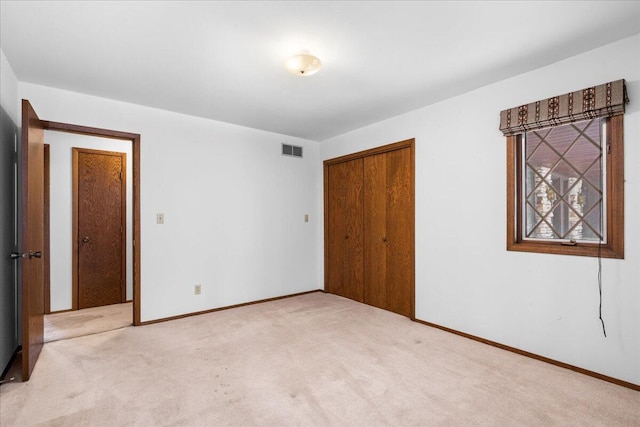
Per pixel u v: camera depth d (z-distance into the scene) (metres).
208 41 2.19
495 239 2.86
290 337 3.05
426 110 3.43
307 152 4.84
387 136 3.87
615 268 2.22
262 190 4.33
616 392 2.11
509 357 2.63
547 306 2.54
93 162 4.12
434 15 1.91
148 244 3.44
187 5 1.81
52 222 3.85
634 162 2.14
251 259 4.21
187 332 3.18
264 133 4.36
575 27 2.04
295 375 2.32
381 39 2.18
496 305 2.85
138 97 3.18
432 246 3.37
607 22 1.98
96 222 4.14
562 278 2.46
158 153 3.51
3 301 2.35
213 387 2.16
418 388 2.15
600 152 2.34
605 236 2.31
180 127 3.66
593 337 2.31
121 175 4.32
